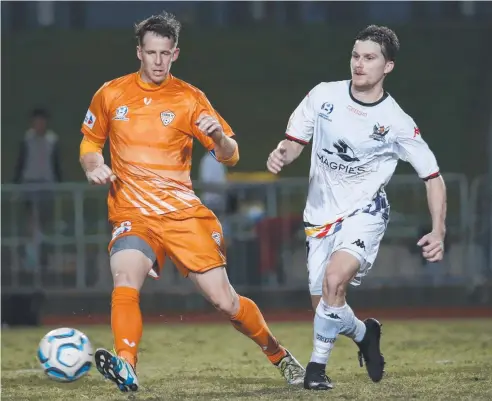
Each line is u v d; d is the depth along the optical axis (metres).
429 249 21.97
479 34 96.94
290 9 100.81
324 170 22.55
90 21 99.19
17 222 49.31
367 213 22.16
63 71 96.69
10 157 90.62
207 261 22.02
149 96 22.19
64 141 91.50
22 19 98.44
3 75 95.75
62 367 21.08
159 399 21.23
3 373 27.22
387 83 95.44
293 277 49.84
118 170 22.31
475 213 50.81
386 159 22.36
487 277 50.84
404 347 32.72
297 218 49.84
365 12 99.69
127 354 20.44
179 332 39.12
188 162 22.52
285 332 39.12
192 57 98.31
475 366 26.92
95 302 49.72
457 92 94.44
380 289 51.75
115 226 22.39
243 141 92.38
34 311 43.66
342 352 31.20
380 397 20.84
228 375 25.89
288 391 22.06
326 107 22.28
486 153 89.75
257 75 97.56
